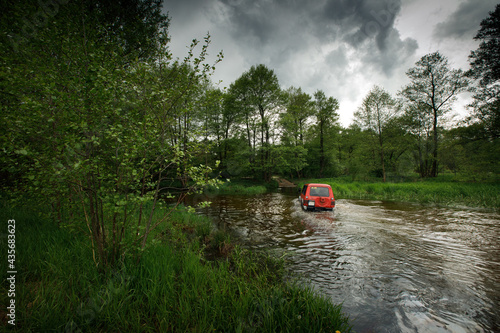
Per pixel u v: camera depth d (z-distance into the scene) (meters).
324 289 3.38
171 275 3.20
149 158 3.26
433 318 2.69
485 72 19.53
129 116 3.07
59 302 2.42
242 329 2.33
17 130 2.68
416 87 26.20
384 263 4.38
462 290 3.35
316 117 32.66
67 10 3.68
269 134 28.11
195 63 3.61
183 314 2.43
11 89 2.75
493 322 2.62
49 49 3.37
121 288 2.72
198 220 7.77
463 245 5.44
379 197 15.49
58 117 2.75
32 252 3.39
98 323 2.28
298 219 8.50
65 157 2.62
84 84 2.72
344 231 6.75
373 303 3.01
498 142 19.48
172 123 3.54
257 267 4.11
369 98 26.17
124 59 3.99
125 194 3.12
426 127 26.81
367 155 28.14
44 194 3.36
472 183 18.94
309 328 2.37
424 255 4.79
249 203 13.21
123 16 6.89
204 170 3.42
